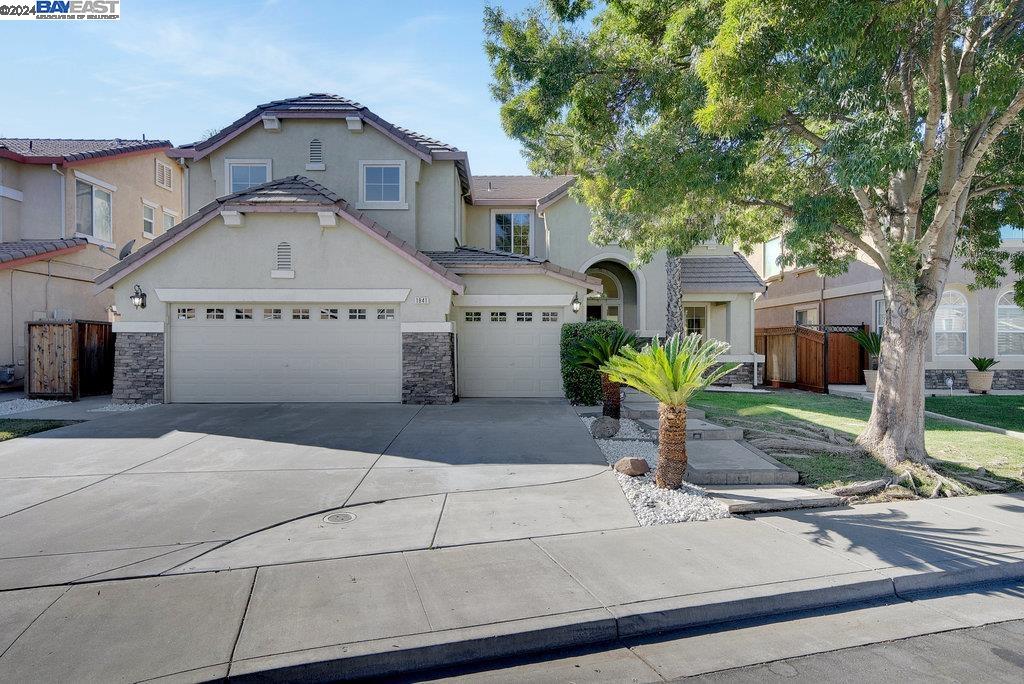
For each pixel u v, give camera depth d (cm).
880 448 825
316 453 859
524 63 895
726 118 735
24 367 1580
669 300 1625
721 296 1884
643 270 1834
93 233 1895
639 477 749
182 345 1346
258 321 1351
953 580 482
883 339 851
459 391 1459
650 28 914
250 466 789
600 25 970
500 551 516
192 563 489
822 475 769
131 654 358
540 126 935
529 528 573
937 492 707
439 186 1666
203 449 881
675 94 874
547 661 376
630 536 556
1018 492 716
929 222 958
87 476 742
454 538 546
